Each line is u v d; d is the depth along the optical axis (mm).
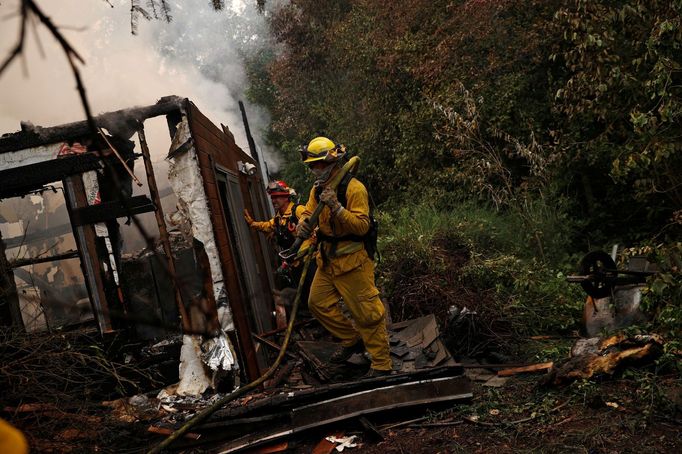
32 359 3840
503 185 10062
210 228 5027
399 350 4926
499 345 5438
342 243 4332
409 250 6961
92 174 5172
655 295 4953
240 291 5523
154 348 5207
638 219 9242
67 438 3936
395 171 13234
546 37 9711
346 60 14195
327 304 4641
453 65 11023
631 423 3473
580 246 9203
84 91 692
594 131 9250
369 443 3824
